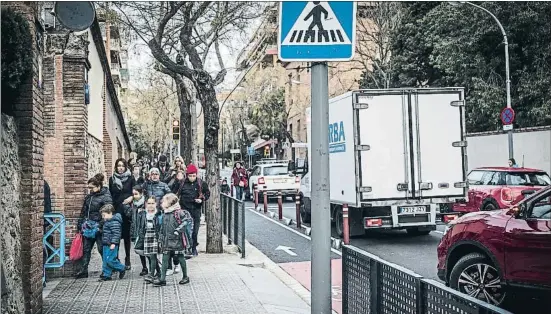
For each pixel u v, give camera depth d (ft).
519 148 85.05
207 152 46.16
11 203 22.33
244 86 153.07
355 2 15.64
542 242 23.59
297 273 39.19
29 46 23.31
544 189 24.77
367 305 18.02
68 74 41.93
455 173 48.98
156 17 55.11
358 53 120.57
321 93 15.53
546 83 88.53
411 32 107.55
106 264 34.76
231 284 33.73
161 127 163.63
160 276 33.32
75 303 28.81
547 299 24.95
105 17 54.65
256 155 217.56
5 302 20.58
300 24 15.51
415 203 48.52
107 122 79.66
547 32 89.10
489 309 10.89
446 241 28.04
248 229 63.93
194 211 44.11
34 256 24.31
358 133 48.03
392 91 48.32
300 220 67.77
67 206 40.91
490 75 93.45
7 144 22.21
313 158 15.44
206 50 58.08
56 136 41.32
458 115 49.06
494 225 25.55
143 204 36.35
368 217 48.78
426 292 13.84
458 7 93.20
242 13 58.18
